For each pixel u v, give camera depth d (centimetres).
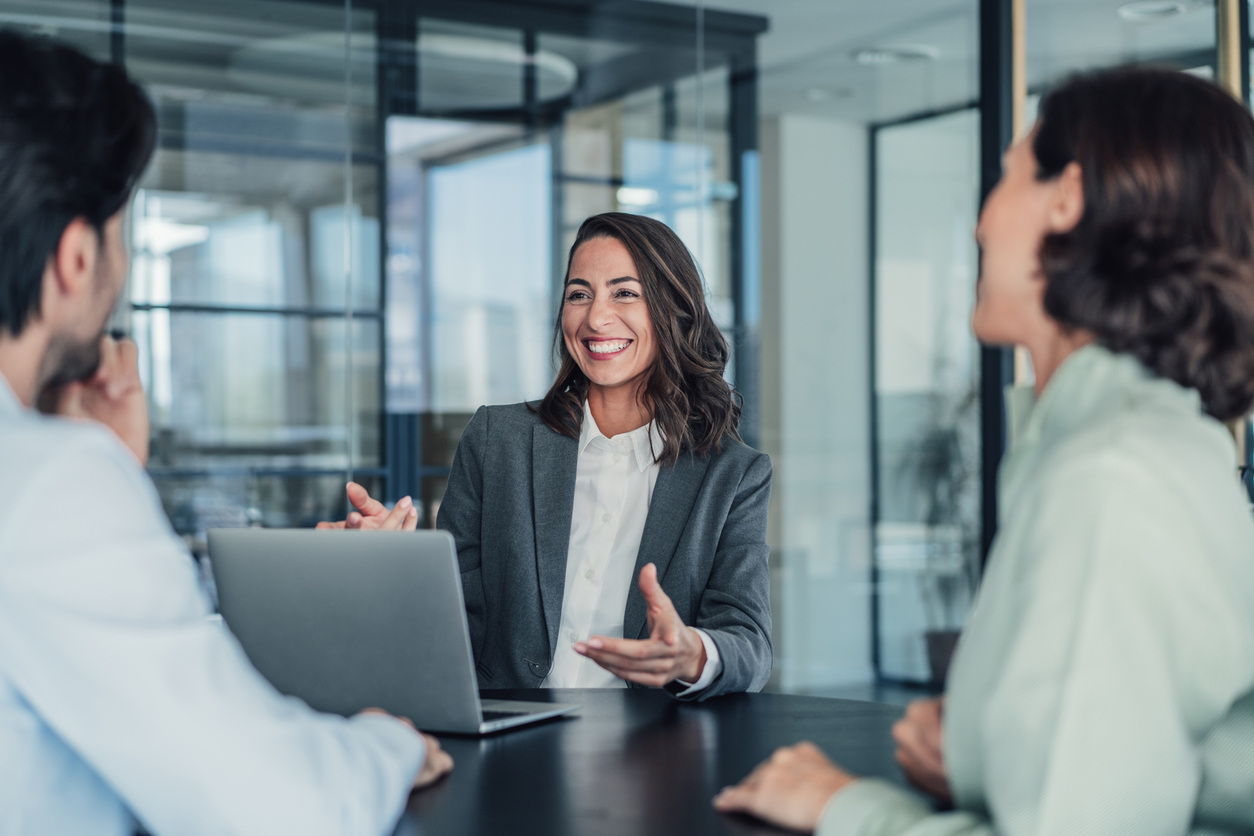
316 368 370
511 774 118
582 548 207
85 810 84
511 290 396
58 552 75
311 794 82
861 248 432
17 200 81
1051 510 80
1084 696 76
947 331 425
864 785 94
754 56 427
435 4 387
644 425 213
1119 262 87
